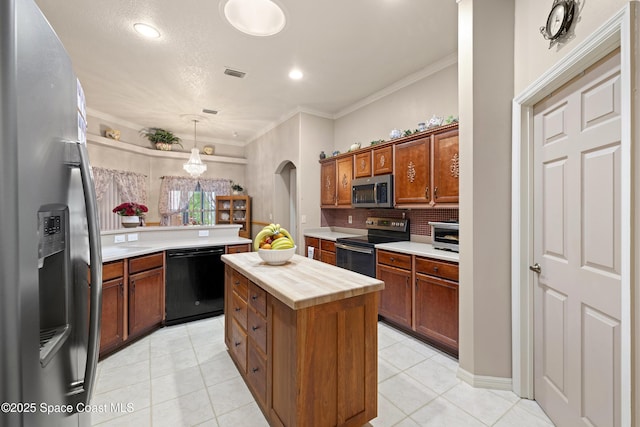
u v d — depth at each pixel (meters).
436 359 2.31
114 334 2.37
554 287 1.59
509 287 1.89
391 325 3.00
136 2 2.22
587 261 1.34
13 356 0.56
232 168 6.90
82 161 0.87
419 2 2.20
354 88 3.76
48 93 0.71
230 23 2.46
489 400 1.80
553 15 1.45
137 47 2.82
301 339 1.30
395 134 3.27
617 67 1.17
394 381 2.01
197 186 6.48
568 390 1.47
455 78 2.97
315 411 1.35
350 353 1.46
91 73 3.36
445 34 2.61
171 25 2.49
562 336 1.52
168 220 6.12
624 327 1.01
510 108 1.87
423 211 3.24
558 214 1.55
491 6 1.89
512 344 1.88
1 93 0.54
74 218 0.88
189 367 2.20
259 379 1.70
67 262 0.84
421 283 2.54
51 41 0.73
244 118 5.05
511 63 1.87
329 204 4.35
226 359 2.31
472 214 1.92
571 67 1.34
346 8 2.27
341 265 3.60
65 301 0.84
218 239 3.63
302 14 2.34
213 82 3.60
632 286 0.98
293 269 1.83
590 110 1.32
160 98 4.13
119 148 5.21
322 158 4.52
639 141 0.96
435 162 2.78
